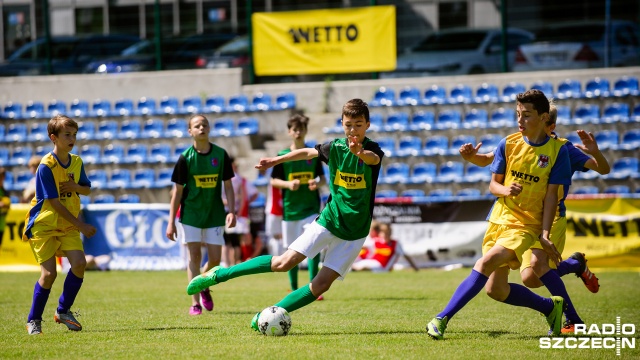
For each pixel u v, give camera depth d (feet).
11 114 234.58
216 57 244.22
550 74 215.51
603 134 191.62
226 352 60.95
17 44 262.06
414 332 71.67
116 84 240.53
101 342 67.26
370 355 59.16
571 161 70.74
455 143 200.34
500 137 197.47
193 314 88.84
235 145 209.87
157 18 242.37
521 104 65.72
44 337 70.59
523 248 65.41
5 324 81.30
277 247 160.86
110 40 254.06
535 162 65.72
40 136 229.04
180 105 235.20
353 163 68.44
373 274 147.74
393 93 222.89
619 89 209.67
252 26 232.73
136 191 199.11
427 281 131.64
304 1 271.90
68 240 74.13
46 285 73.20
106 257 164.04
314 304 98.37
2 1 262.06
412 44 262.67
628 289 113.70
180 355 59.98
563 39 229.45
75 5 265.95
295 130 112.16
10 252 159.94
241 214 154.30
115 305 99.96
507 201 67.26
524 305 69.21
